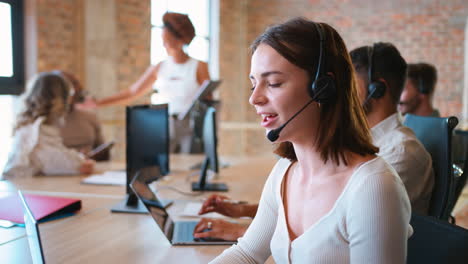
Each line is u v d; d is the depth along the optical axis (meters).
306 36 0.83
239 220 1.58
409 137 1.45
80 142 3.28
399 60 1.48
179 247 1.27
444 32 6.61
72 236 1.36
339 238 0.81
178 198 1.95
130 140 1.73
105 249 1.25
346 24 7.07
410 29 6.76
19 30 4.22
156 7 5.73
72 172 2.50
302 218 0.89
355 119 0.86
